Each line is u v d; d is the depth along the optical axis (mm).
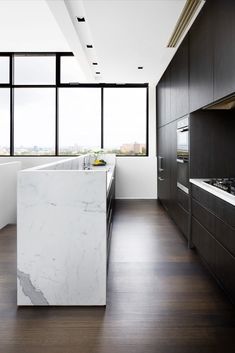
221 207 2502
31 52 6848
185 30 3557
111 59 4711
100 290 2369
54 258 2363
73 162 3789
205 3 2850
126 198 7203
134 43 3967
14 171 5184
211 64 2695
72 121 7125
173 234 4285
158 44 4016
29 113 7078
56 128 7070
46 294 2373
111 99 7156
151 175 7188
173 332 2006
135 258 3363
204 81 2926
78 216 2350
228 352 1810
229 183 2961
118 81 6391
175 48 4199
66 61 6996
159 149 6547
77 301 2375
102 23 3311
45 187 2336
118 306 2346
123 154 7250
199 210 3262
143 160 7168
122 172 7188
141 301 2416
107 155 6922
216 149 3570
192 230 3613
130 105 7180
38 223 2350
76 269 2365
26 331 2025
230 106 3289
